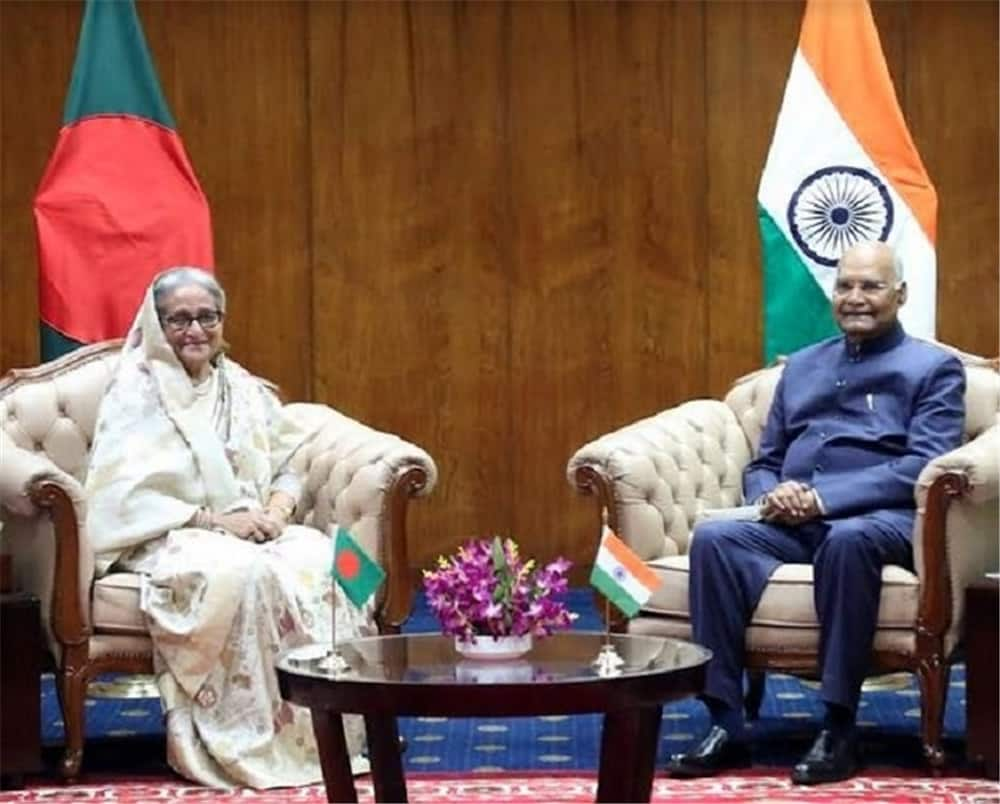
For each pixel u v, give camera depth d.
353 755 5.16
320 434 5.72
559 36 8.09
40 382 5.63
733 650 5.08
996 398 5.58
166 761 5.32
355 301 8.10
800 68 6.56
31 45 7.93
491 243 8.12
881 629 5.04
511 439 8.15
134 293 6.41
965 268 8.04
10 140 7.93
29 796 4.89
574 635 4.53
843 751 4.98
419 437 8.13
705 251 8.09
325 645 4.46
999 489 5.02
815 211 6.53
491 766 5.21
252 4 8.02
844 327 5.52
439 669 4.06
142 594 5.10
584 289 8.12
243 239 8.05
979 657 4.96
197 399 5.52
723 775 5.03
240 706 5.06
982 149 8.04
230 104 8.02
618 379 8.14
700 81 8.07
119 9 6.50
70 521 5.07
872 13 8.03
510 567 4.23
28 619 5.00
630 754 4.14
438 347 8.12
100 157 6.44
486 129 8.09
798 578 5.07
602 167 8.09
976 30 8.02
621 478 5.32
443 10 8.06
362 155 8.07
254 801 4.82
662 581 5.25
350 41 8.05
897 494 5.23
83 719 5.11
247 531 5.34
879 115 6.53
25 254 7.95
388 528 5.39
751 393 5.93
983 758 4.98
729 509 5.37
